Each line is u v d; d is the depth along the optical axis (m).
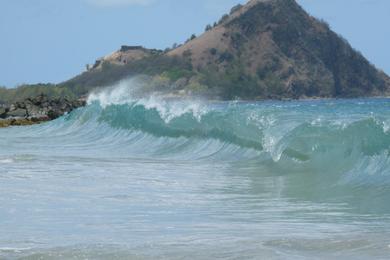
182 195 18.42
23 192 19.05
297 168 22.44
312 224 13.74
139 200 17.55
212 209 16.08
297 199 17.00
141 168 25.62
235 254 11.31
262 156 26.36
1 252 11.88
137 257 11.37
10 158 29.33
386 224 13.30
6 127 64.50
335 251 11.20
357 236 12.11
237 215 15.15
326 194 17.44
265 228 13.53
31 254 11.68
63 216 15.29
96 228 13.89
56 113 77.31
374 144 19.22
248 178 21.73
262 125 27.27
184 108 39.75
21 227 14.09
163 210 16.02
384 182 17.81
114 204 16.95
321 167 21.64
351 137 20.45
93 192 19.05
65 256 11.52
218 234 13.07
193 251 11.62
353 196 16.81
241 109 34.19
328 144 21.69
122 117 45.38
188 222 14.44
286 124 26.75
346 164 20.30
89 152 34.62
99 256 11.48
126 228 13.87
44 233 13.45
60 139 45.81
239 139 29.19
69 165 26.75
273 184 19.98
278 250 11.43
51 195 18.47
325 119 26.98
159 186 20.31
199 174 23.36
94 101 60.44
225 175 22.83
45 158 29.67
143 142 38.09
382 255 10.80
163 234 13.19
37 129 57.28
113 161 28.59
